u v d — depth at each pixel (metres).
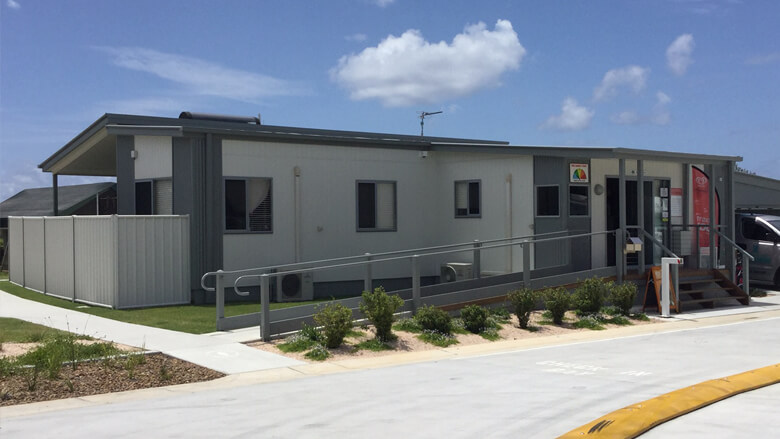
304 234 17.89
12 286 20.50
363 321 13.30
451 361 10.79
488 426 6.90
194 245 16.20
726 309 17.27
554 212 16.98
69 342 10.05
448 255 19.64
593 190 17.36
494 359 10.92
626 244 16.78
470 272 18.48
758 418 7.21
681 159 17.73
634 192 18.25
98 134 18.09
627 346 12.05
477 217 18.80
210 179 16.44
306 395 8.41
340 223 18.48
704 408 7.69
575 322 14.59
